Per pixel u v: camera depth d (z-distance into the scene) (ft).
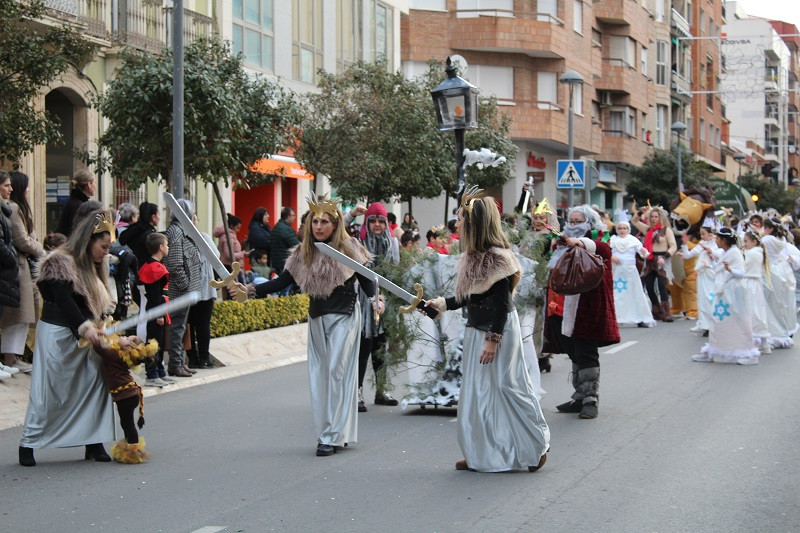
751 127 316.81
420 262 34.78
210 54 58.65
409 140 83.10
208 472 25.88
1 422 32.22
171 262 41.50
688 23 220.64
